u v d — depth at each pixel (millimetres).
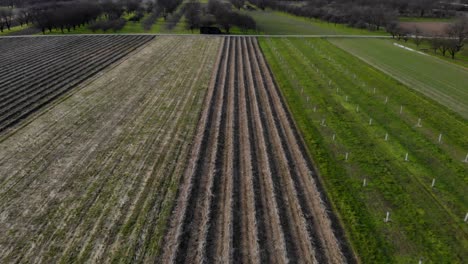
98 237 17656
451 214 19250
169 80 41781
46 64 49500
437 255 16594
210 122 30406
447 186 21672
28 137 27906
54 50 58062
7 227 18375
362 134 28359
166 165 23938
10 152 25688
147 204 20047
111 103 34781
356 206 19891
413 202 20219
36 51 57594
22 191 21281
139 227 18297
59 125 29969
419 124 30031
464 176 22625
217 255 16516
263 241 17250
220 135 27906
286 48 59344
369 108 33531
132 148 26156
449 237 17672
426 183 21969
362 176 22688
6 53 56438
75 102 35094
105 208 19734
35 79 42719
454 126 29719
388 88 38906
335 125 29891
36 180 22359
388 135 28172
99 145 26625
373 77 42844
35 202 20297
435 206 19891
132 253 16672
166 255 16562
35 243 17328
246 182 21953
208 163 24141
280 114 32156
